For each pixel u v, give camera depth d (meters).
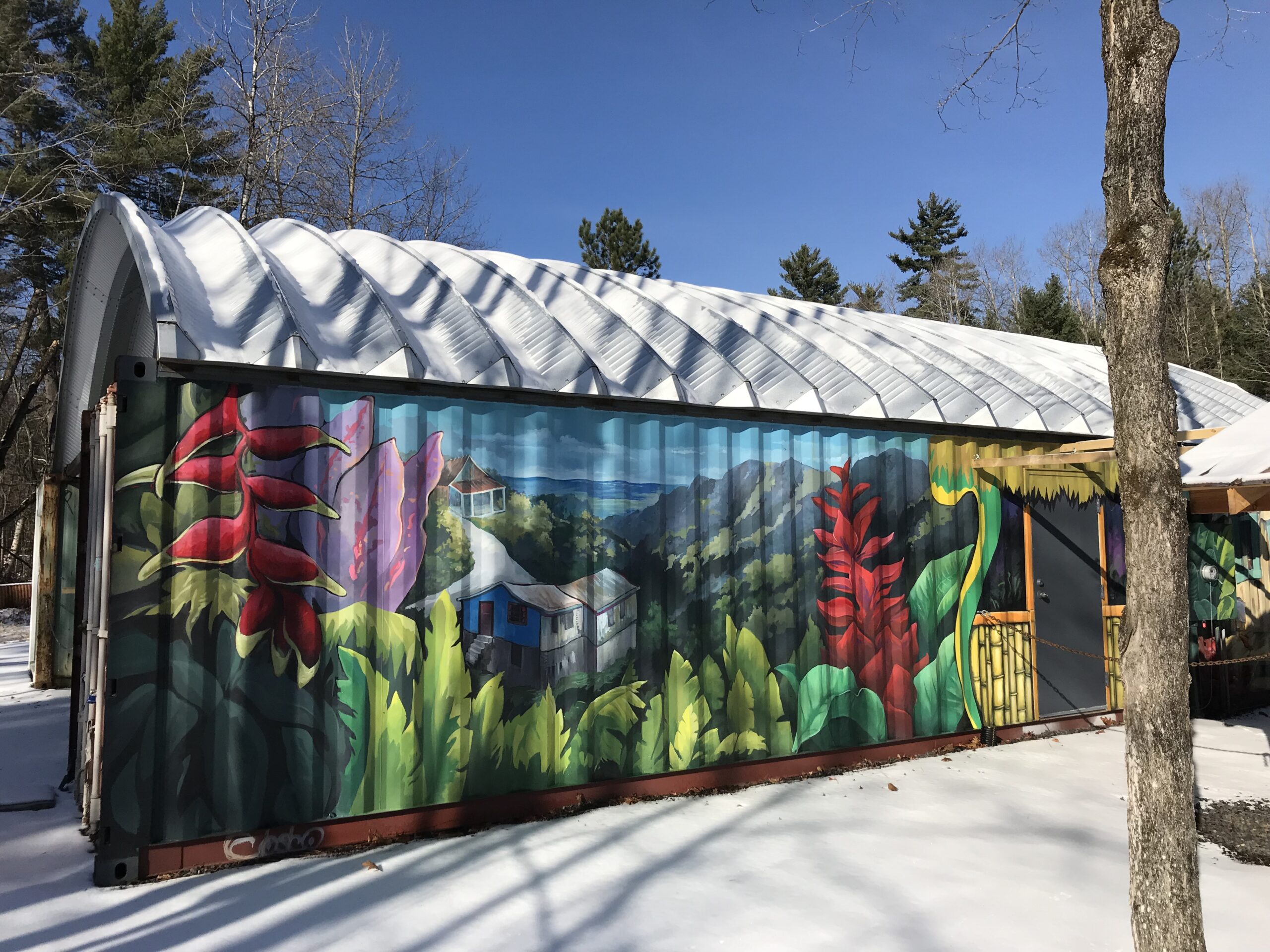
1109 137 3.25
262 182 23.36
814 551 6.97
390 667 5.19
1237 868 4.84
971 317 48.03
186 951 3.61
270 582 4.88
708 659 6.38
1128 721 3.10
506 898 4.21
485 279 7.09
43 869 4.62
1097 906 4.20
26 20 24.98
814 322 8.94
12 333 25.55
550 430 5.86
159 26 28.06
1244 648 10.09
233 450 4.85
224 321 5.07
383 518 5.25
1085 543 8.66
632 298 7.93
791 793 6.18
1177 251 37.84
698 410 6.45
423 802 5.22
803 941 3.77
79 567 6.41
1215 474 6.43
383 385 5.29
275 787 4.81
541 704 5.68
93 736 5.10
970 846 5.03
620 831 5.28
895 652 7.30
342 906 4.11
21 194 22.34
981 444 7.99
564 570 5.84
